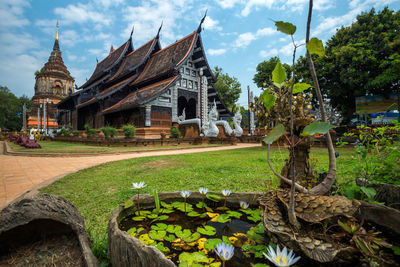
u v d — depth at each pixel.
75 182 4.80
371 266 1.01
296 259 0.95
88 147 15.42
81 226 1.74
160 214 1.94
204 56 24.98
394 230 1.16
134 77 26.53
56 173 6.21
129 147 15.38
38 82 52.06
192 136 21.59
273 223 1.30
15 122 56.91
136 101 18.56
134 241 1.21
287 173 2.04
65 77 54.31
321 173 2.15
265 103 1.52
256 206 2.03
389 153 2.16
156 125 21.05
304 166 2.02
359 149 2.20
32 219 1.52
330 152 1.56
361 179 2.10
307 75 21.00
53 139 28.05
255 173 5.22
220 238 1.55
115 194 3.78
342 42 20.77
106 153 11.27
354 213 1.33
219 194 2.15
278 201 1.52
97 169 6.49
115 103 25.56
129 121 22.67
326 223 1.23
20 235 1.58
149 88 23.72
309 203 1.32
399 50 16.55
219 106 28.48
